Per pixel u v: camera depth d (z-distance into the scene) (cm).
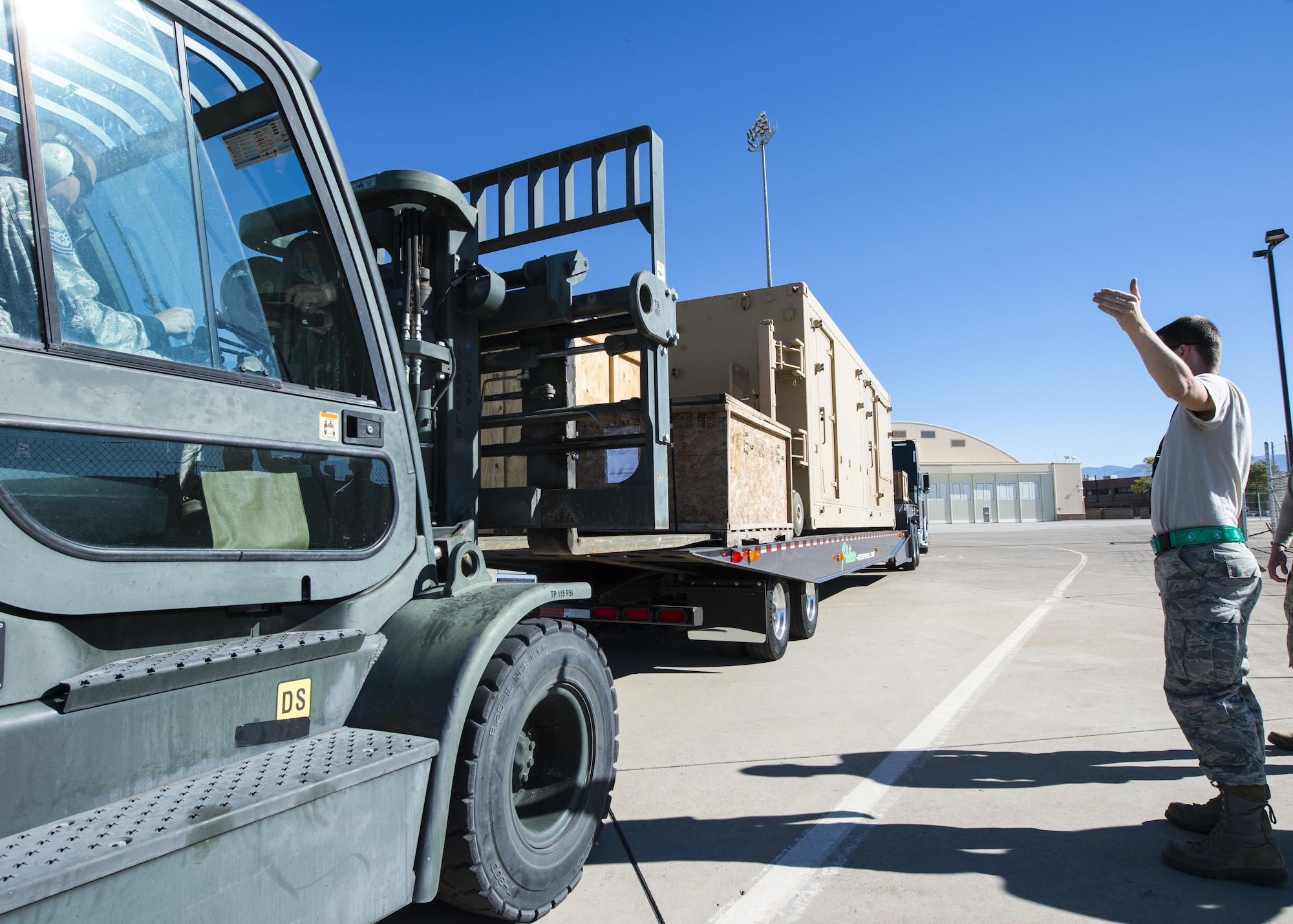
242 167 206
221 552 181
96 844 136
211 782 168
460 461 330
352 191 232
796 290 737
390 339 241
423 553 253
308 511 207
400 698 215
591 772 282
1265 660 633
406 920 260
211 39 195
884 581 1392
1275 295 1491
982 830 321
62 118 165
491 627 226
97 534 159
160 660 165
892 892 271
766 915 257
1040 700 525
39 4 161
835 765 402
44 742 144
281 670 195
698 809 346
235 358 195
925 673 615
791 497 679
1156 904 260
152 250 179
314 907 172
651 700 542
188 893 146
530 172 379
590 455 516
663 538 420
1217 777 276
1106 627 832
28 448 148
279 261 212
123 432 163
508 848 233
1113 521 5978
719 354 766
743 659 672
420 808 204
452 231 329
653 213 348
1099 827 322
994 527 5194
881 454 1218
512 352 382
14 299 150
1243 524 289
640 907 263
